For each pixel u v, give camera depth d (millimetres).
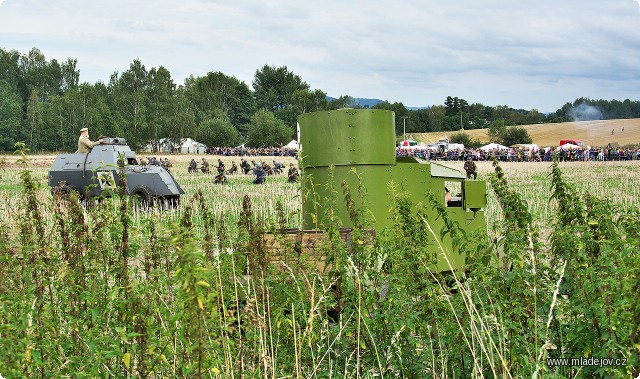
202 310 4570
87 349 5445
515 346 5531
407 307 6043
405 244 6551
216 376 5266
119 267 5836
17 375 4734
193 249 4547
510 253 6070
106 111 106312
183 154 107938
